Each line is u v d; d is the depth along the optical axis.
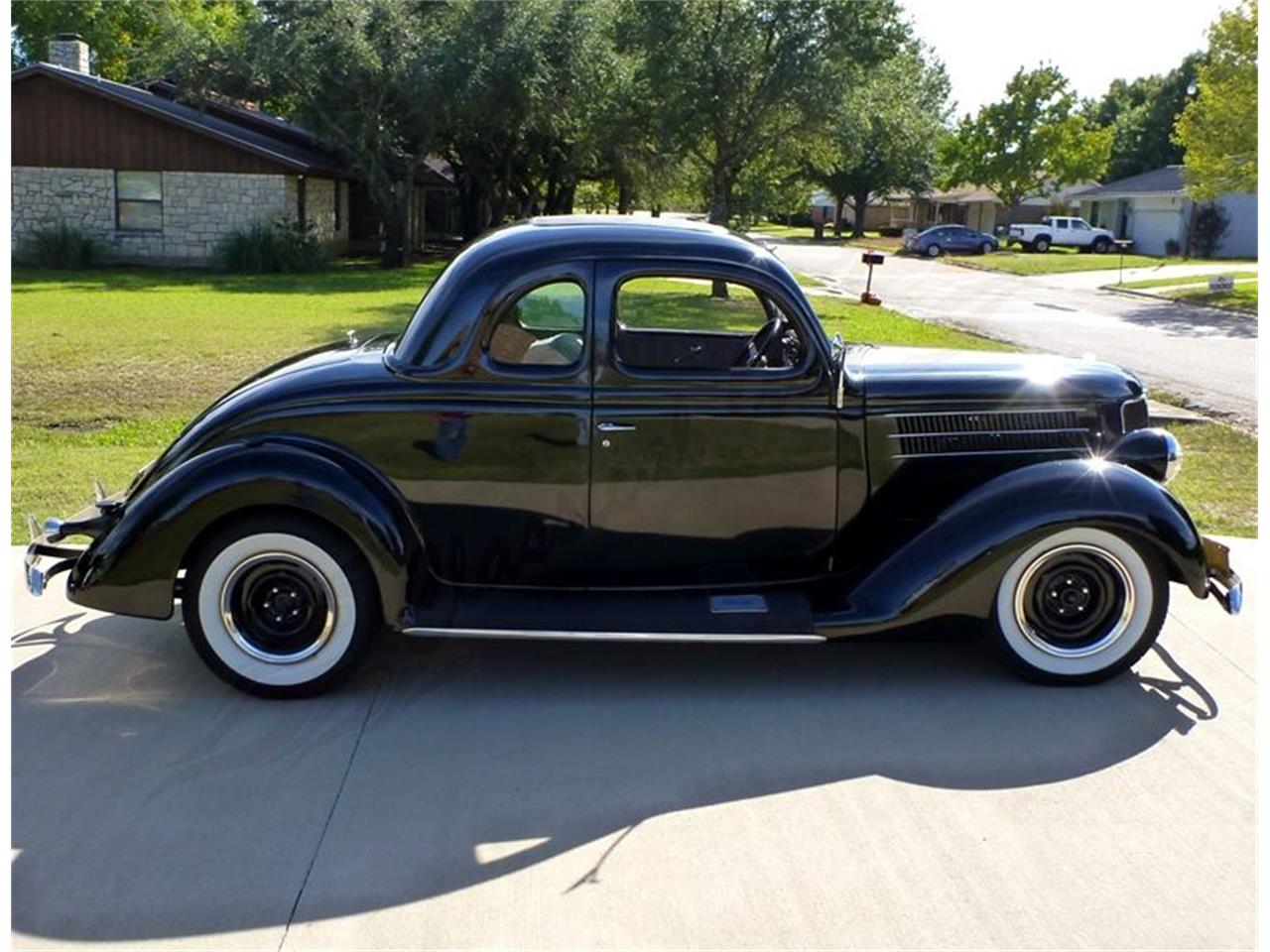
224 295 19.17
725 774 3.63
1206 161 25.41
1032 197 65.38
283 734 3.85
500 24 26.62
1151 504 4.18
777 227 79.25
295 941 2.76
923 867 3.12
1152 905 2.96
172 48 26.34
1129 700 4.23
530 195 36.59
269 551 4.03
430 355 4.12
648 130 28.56
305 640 4.12
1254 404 11.09
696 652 4.66
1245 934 2.85
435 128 27.45
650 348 4.91
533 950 2.74
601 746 3.81
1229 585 4.33
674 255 4.17
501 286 4.09
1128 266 37.72
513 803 3.42
